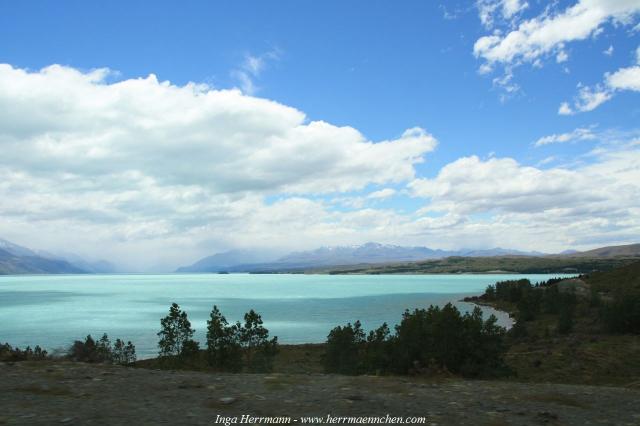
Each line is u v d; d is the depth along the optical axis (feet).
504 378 135.13
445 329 140.56
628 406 47.24
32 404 40.34
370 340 243.81
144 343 441.27
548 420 40.47
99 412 38.01
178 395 45.91
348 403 44.04
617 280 627.05
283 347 390.01
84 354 239.50
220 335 213.05
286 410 40.83
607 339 323.98
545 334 375.25
